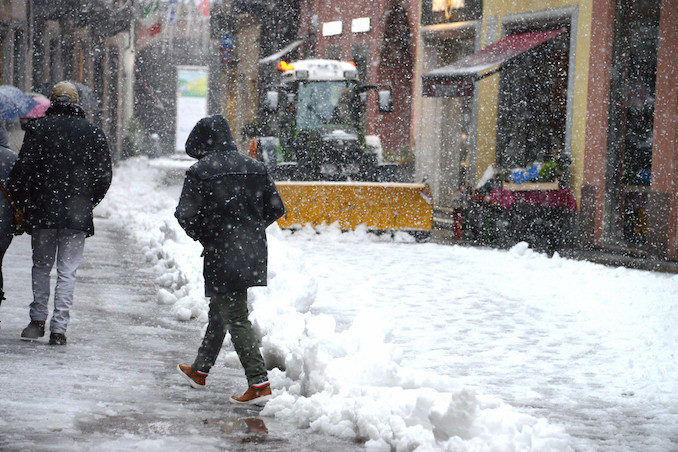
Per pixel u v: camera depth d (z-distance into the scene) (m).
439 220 39.19
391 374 8.88
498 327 14.58
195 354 11.57
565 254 28.05
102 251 22.59
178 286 16.58
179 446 7.04
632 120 28.72
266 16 62.12
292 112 33.53
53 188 11.24
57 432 7.19
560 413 9.14
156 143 99.56
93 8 58.59
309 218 29.75
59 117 11.38
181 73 109.19
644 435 8.34
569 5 31.89
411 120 43.94
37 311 11.56
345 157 32.31
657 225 26.64
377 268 22.05
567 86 32.19
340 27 50.00
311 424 8.00
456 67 34.16
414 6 42.94
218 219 9.09
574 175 30.67
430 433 7.15
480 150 37.19
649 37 28.11
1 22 46.53
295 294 13.56
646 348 12.76
